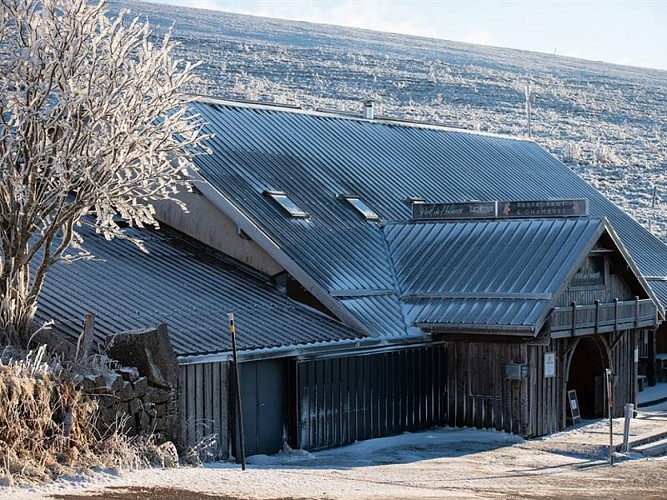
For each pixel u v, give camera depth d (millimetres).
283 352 24016
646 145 100625
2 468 15734
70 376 18625
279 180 32031
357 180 35156
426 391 28312
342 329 26625
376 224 32594
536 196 42906
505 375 27984
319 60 136875
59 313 22281
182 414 21719
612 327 30656
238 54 132375
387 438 26797
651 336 39688
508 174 43781
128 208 21984
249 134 34281
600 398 31906
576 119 113688
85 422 18234
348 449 25344
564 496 18547
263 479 18172
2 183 20578
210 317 24453
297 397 24547
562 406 29359
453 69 144875
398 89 120750
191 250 28906
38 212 20875
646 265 43000
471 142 45719
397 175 37188
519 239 29969
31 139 20828
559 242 29188
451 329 27984
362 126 40594
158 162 22531
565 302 28859
